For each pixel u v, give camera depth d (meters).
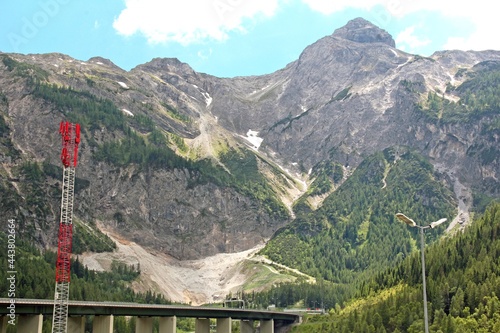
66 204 184.38
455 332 184.50
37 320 175.50
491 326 187.25
